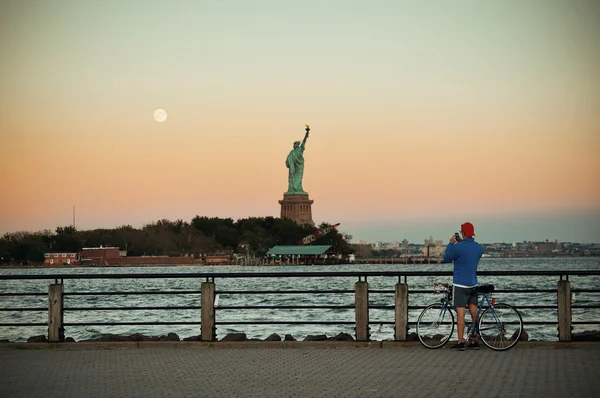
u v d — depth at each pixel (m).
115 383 18.70
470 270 23.16
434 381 18.48
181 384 18.47
